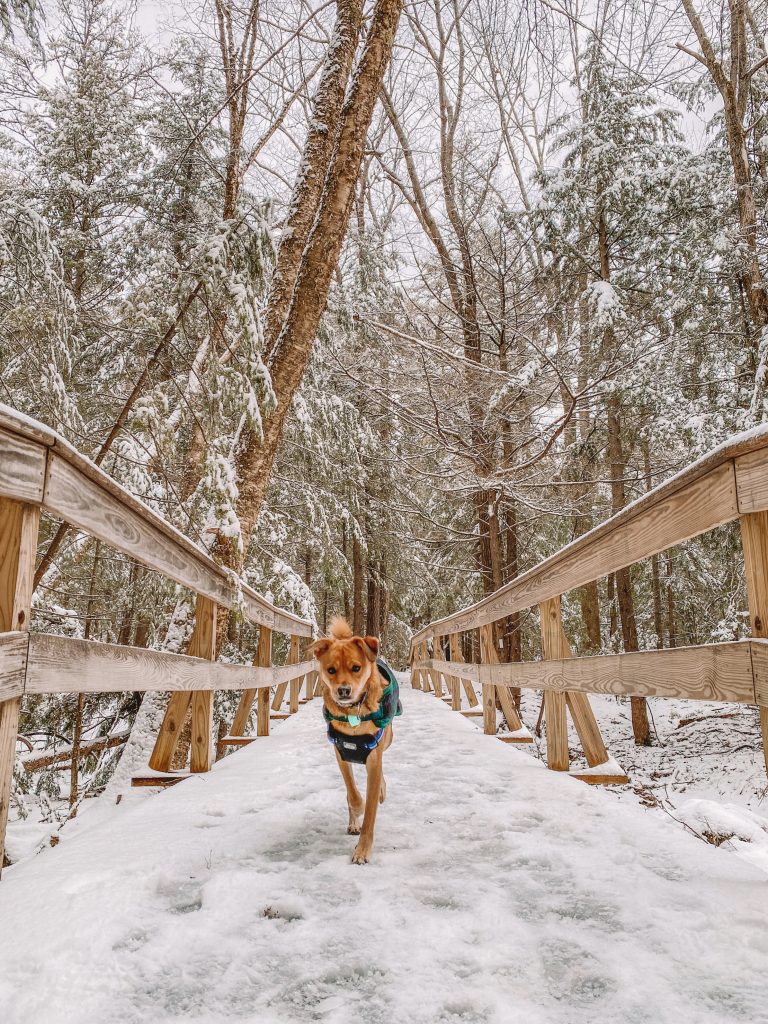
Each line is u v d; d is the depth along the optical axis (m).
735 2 12.42
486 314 16.31
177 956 1.71
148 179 11.88
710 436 12.74
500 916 1.93
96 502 2.67
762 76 13.89
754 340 12.16
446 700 10.89
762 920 1.81
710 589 18.91
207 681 4.21
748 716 14.32
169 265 8.91
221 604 4.72
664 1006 1.42
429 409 14.82
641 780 11.24
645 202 15.73
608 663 3.34
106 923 1.87
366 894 2.14
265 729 6.42
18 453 2.06
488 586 16.39
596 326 13.88
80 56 12.57
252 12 8.68
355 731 2.69
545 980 1.56
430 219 17.22
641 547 2.93
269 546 10.84
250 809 3.35
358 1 7.20
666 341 14.05
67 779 8.29
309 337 6.59
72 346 7.33
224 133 11.43
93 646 2.58
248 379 5.69
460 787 3.79
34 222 6.23
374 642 2.83
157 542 3.39
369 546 19.41
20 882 2.18
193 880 2.30
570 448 16.50
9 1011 1.43
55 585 8.16
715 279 13.77
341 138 6.66
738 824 3.74
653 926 1.83
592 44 16.44
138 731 5.59
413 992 1.52
